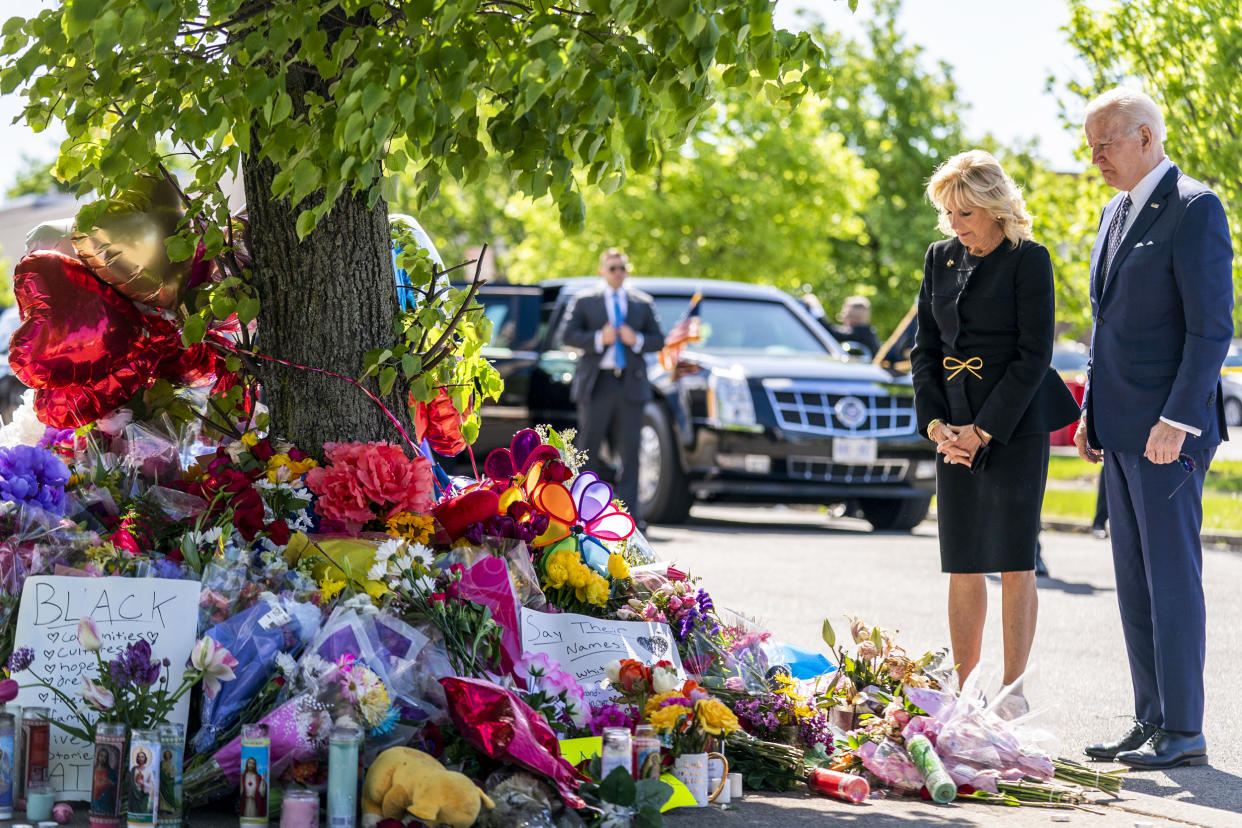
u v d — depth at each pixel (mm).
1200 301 7203
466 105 5738
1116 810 6320
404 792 5184
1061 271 25609
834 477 18672
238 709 5691
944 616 12219
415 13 5746
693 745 6105
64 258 7109
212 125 5973
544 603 6746
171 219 7164
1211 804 6469
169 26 5867
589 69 5602
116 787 5270
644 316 17406
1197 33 22812
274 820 5402
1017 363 7504
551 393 20125
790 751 6516
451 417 7914
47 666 5734
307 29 5984
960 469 7730
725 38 5867
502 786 5340
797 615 12055
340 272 7293
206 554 6172
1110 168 7516
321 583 6223
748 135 42969
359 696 5512
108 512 6645
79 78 6551
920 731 6688
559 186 5914
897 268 57281
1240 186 23047
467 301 7535
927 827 5840
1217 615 12906
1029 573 7750
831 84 6738
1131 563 7609
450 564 6492
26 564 5984
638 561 7801
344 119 5645
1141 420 7422
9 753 5461
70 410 7199
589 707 6371
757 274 42156
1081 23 23531
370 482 6652
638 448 17391
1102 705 8867
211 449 7504
